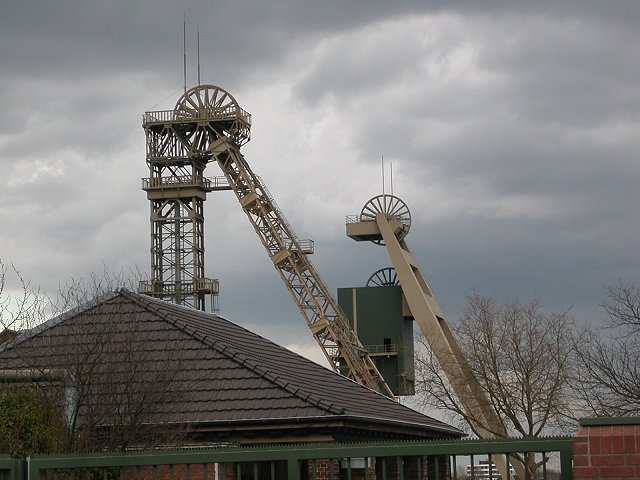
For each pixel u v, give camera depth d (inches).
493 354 2620.6
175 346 1144.2
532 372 2591.0
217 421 1049.5
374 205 3919.8
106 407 919.7
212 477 859.4
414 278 3732.8
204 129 3644.2
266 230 3582.7
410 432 1315.2
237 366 1119.0
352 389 1373.0
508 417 2630.4
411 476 1195.3
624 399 1786.4
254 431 1055.6
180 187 3592.5
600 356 2036.2
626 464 454.3
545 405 2551.7
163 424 980.6
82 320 1072.8
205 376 1107.9
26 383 964.0
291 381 1125.1
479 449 502.0
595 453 458.6
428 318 3668.8
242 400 1075.3
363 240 3986.2
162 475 876.6
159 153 3641.7
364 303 3917.3
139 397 960.9
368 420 1119.0
